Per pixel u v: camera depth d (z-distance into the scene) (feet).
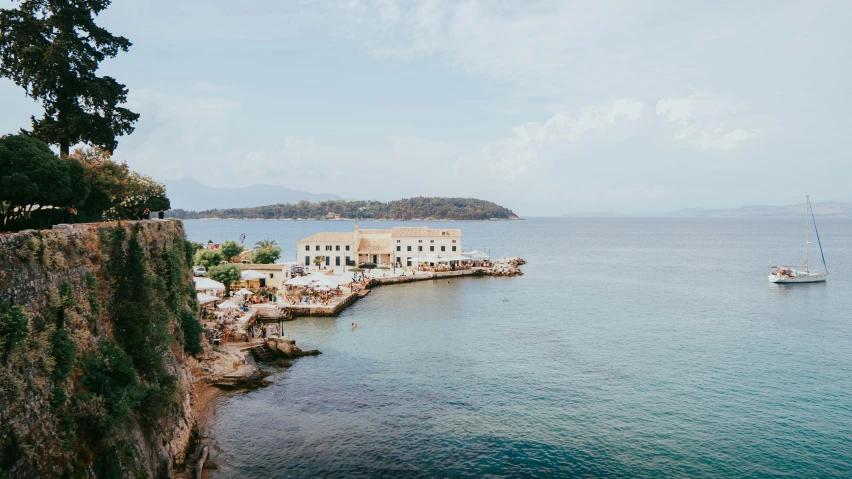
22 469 53.78
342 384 148.77
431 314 253.85
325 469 100.17
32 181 94.79
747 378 155.02
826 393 142.10
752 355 179.63
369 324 230.07
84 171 110.63
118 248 91.81
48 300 66.33
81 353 71.82
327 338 203.41
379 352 183.01
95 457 66.74
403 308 270.26
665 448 110.73
